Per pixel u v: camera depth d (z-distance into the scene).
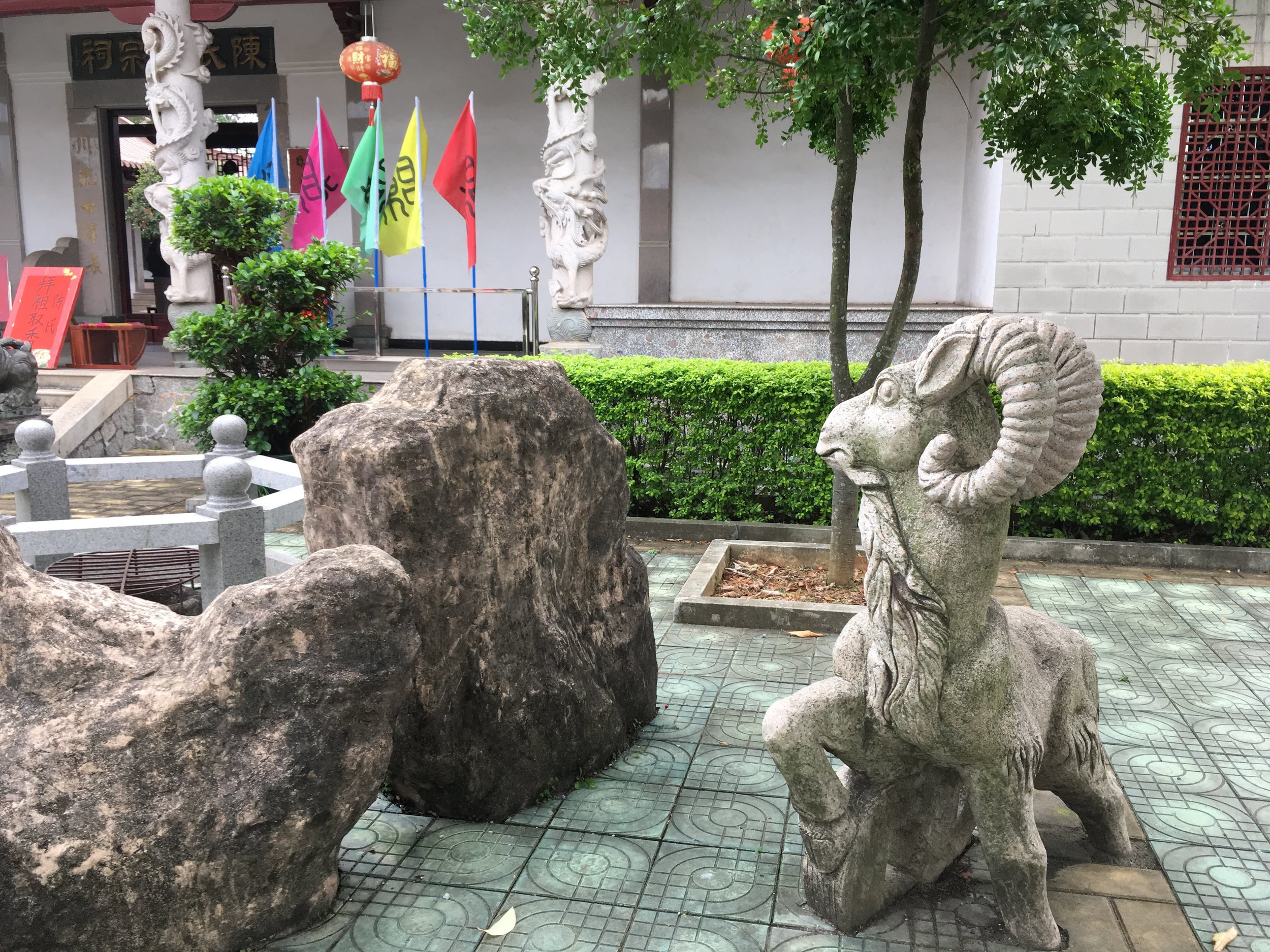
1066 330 2.29
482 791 3.37
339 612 2.64
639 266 13.02
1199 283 9.80
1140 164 5.54
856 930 2.82
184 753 2.53
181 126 11.38
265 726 2.60
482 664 3.33
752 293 12.89
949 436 2.37
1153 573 6.61
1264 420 6.64
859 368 7.37
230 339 8.75
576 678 3.67
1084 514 7.01
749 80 6.02
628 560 4.19
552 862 3.17
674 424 7.52
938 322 10.45
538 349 10.50
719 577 6.16
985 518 2.44
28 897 2.39
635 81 12.66
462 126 10.34
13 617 2.60
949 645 2.52
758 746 4.04
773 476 7.38
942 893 3.03
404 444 3.10
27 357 10.02
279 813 2.61
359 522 3.20
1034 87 5.50
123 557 5.93
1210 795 3.63
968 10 4.43
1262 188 9.60
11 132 14.84
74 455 10.30
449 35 13.27
